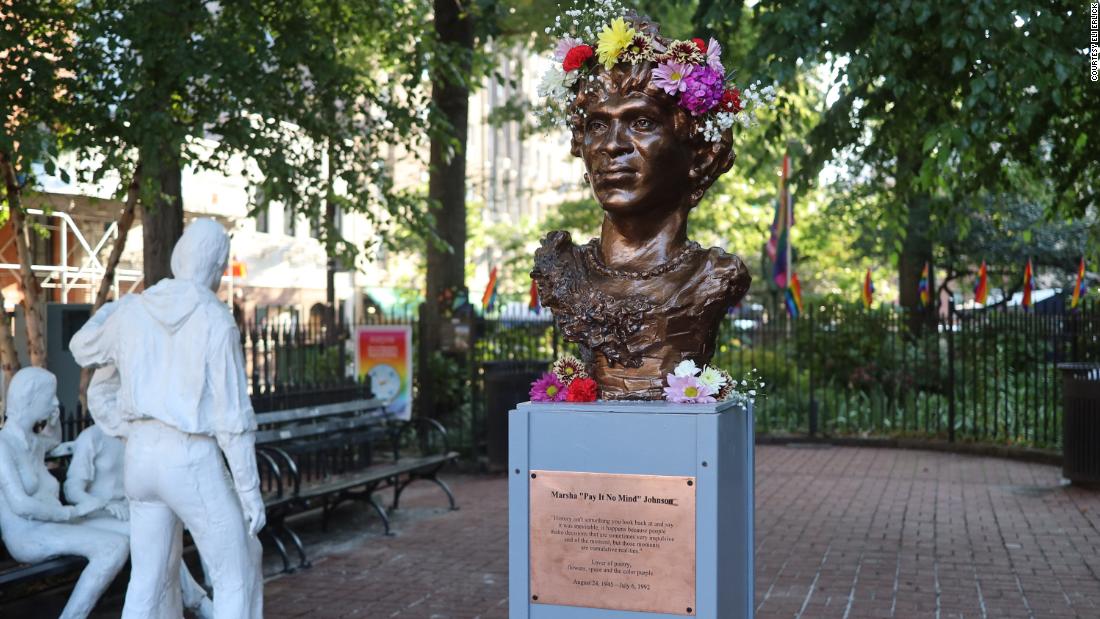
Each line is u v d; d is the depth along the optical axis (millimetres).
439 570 7438
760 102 4324
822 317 16984
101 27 8914
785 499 10453
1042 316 14273
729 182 23125
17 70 8531
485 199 31094
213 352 4801
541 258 4406
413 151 12688
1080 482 11047
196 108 9398
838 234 23703
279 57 10070
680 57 4070
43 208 11469
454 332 14492
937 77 10016
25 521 5547
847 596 6652
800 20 8789
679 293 4164
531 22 15086
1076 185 13406
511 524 4027
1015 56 8383
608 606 3904
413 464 9836
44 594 6449
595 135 4207
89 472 6012
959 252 20125
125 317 4934
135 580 4949
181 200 10680
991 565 7527
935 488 11141
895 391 15672
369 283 34094
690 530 3807
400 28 12594
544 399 4141
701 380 3955
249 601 4973
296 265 31000
